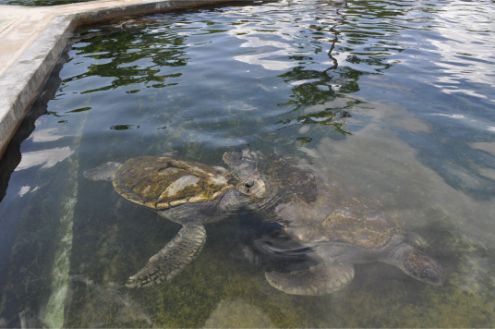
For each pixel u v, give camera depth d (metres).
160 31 11.00
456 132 5.26
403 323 2.87
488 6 14.30
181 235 3.69
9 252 3.43
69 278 3.21
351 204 3.78
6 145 5.05
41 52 7.68
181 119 5.69
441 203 3.98
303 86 6.77
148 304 3.02
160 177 4.24
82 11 11.91
